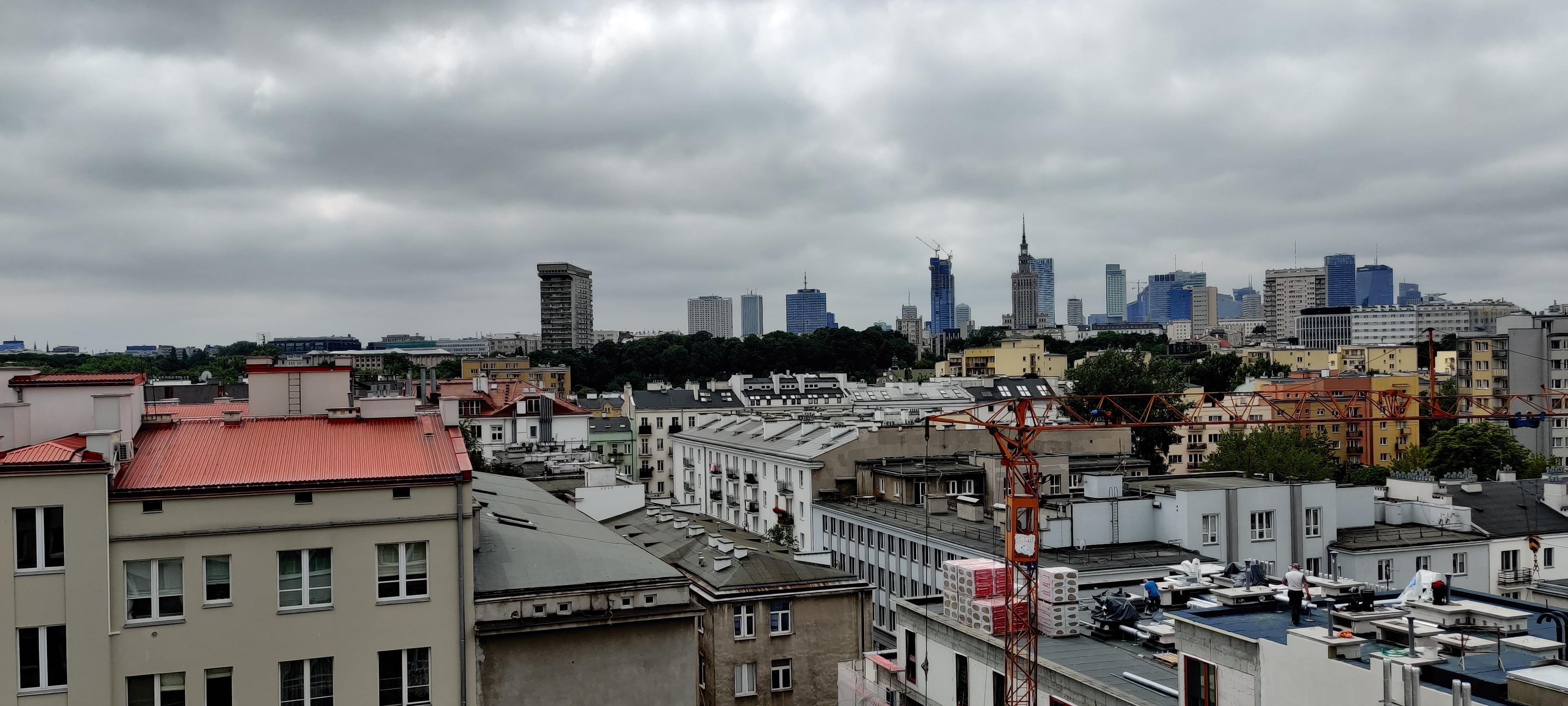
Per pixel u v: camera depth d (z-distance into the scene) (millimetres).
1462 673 28969
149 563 36875
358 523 38906
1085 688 38500
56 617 35469
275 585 38094
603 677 41906
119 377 42469
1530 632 35375
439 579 39875
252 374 51000
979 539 79938
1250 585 47344
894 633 90312
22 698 35125
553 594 41531
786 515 117125
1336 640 29641
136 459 39125
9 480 35000
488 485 64812
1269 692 31641
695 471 156000
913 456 113562
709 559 61406
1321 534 73812
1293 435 152125
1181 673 36188
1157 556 69250
